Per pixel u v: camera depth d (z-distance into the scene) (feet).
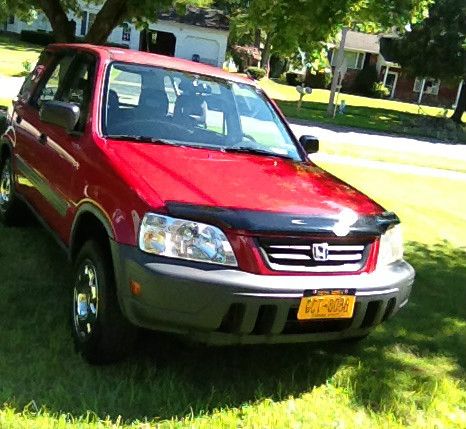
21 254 18.81
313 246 12.05
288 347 15.12
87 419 11.03
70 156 15.01
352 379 13.96
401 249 14.28
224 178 13.26
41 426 10.66
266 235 11.67
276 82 167.63
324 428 11.73
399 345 16.34
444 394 13.80
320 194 13.61
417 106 171.32
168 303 11.28
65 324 14.62
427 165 61.67
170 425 11.19
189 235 11.49
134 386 12.34
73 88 17.15
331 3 33.55
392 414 12.57
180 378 12.94
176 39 159.22
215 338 11.67
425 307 19.54
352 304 12.25
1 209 21.33
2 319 14.57
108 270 12.46
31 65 90.63
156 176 12.66
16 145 19.85
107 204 12.62
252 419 11.71
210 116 16.46
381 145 77.71
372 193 38.91
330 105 109.60
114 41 159.43
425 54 124.26
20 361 12.80
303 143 18.04
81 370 12.71
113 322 12.32
